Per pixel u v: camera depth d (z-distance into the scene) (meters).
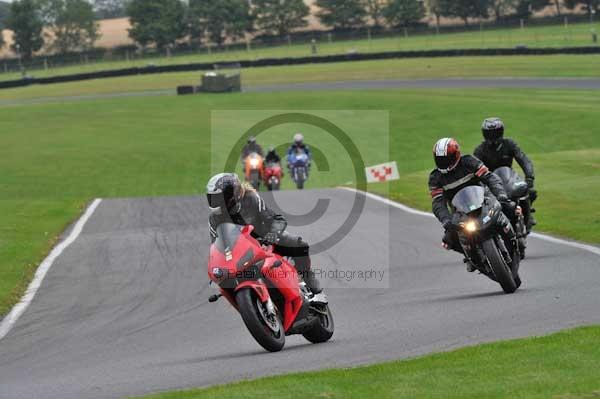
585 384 20.45
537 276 39.59
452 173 36.44
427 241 53.56
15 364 30.84
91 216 76.62
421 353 26.17
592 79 197.38
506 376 21.80
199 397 21.61
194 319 36.38
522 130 146.62
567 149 130.75
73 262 53.25
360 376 22.89
